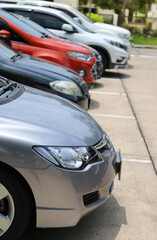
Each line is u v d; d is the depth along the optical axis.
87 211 2.97
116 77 11.63
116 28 13.38
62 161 2.79
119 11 33.62
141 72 12.80
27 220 2.80
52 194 2.77
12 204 2.76
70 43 8.34
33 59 6.25
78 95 5.76
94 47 11.09
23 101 3.42
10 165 2.70
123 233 3.34
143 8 33.38
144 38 27.39
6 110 3.07
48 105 3.52
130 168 4.80
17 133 2.76
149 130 6.52
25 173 2.70
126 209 3.78
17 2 12.40
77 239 3.19
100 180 3.01
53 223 2.84
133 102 8.54
